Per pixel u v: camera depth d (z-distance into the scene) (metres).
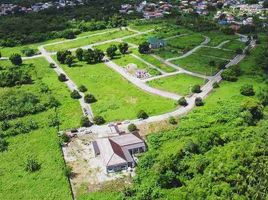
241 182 124.62
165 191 126.69
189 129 161.62
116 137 155.75
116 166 140.25
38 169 140.50
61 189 130.25
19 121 172.12
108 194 128.50
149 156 145.12
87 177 137.62
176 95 196.62
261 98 188.75
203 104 184.88
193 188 125.19
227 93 196.88
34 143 156.88
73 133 164.62
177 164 136.38
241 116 171.00
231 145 146.12
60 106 188.38
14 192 129.25
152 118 174.38
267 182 125.44
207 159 137.38
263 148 142.75
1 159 146.62
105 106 187.75
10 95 193.00
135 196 125.50
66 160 147.25
